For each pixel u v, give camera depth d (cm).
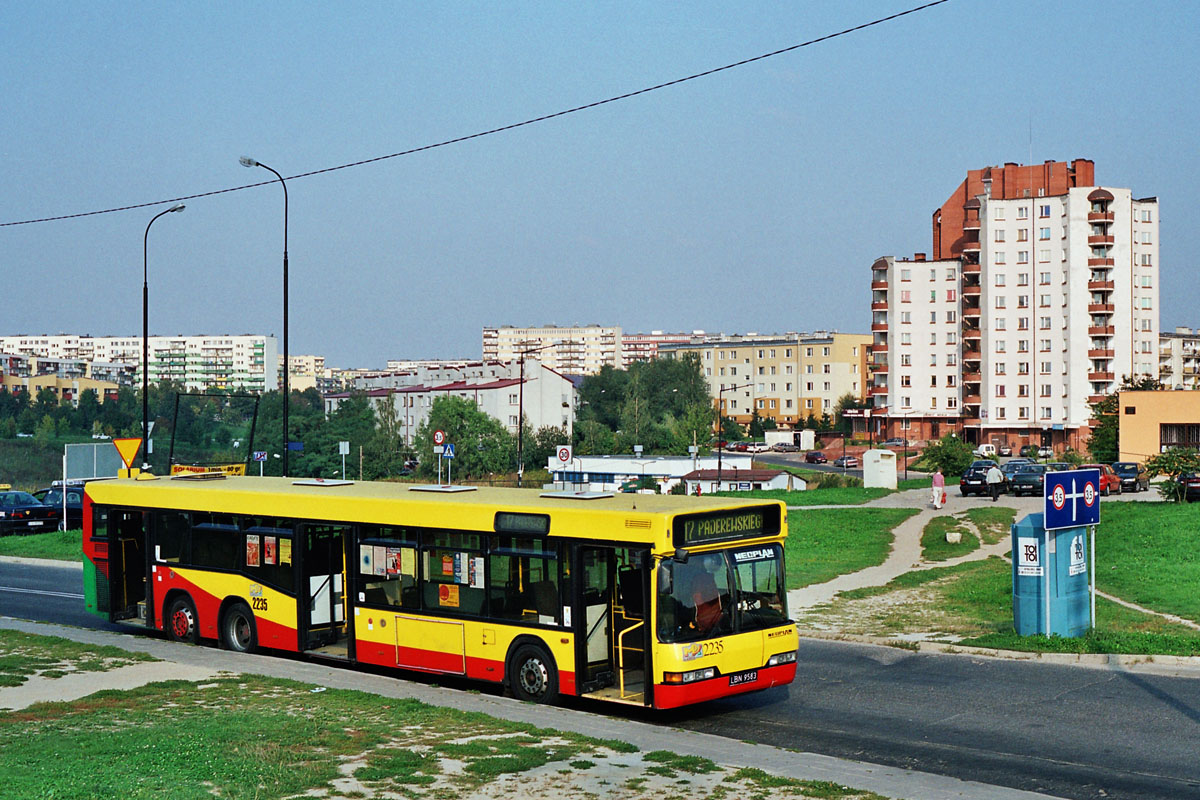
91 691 1511
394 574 1666
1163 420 6988
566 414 13562
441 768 1086
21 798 934
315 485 1930
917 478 7688
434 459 10494
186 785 992
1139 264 10812
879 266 12144
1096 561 2695
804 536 3566
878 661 1766
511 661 1514
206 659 1819
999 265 11200
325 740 1195
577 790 1019
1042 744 1254
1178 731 1295
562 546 1456
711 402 15875
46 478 9581
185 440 11975
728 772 1091
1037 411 11056
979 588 2397
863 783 1084
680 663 1338
